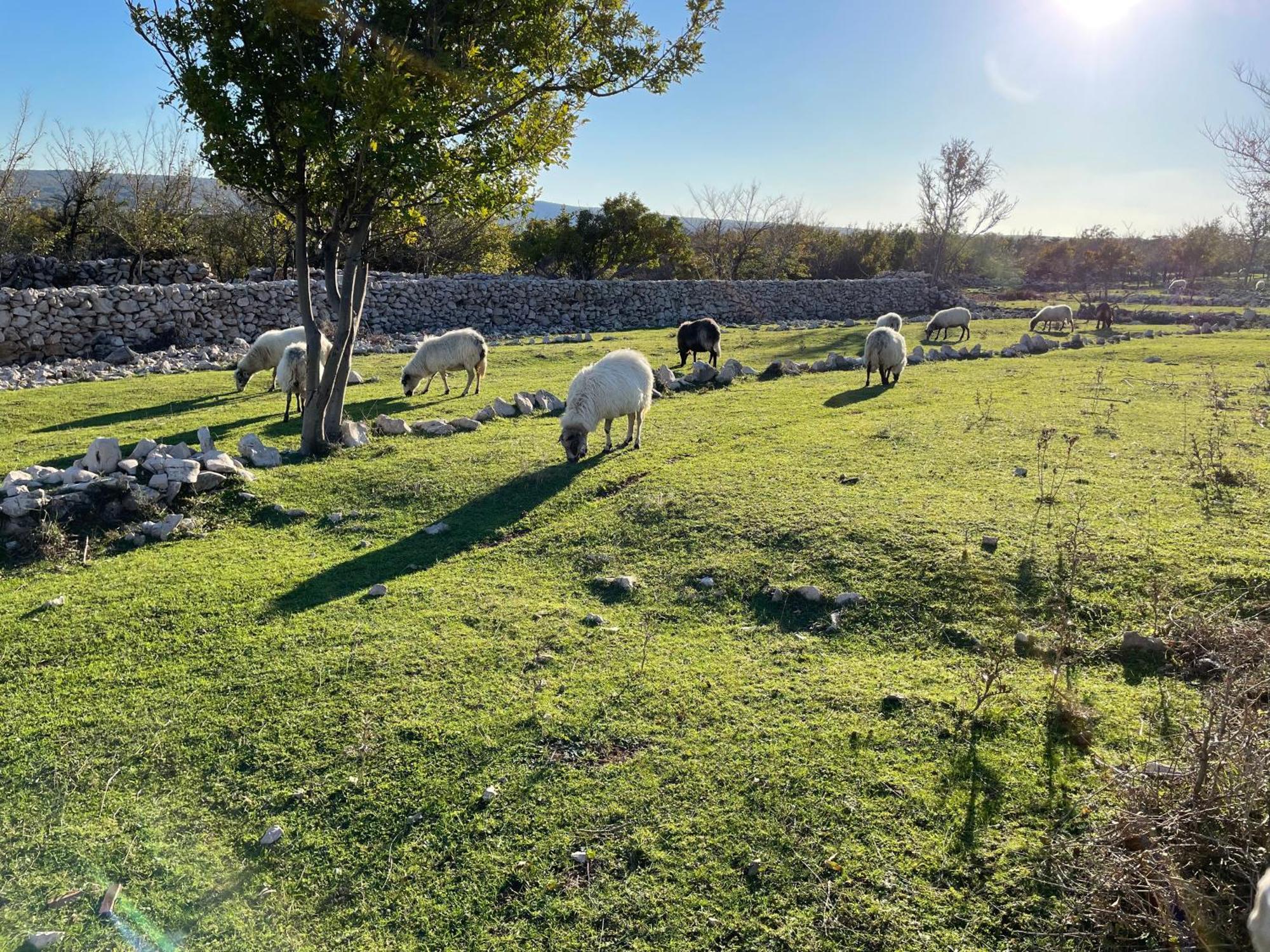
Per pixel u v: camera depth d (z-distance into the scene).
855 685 4.76
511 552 7.23
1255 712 3.37
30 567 7.18
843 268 57.34
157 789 4.16
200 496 8.62
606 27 9.82
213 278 28.78
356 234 10.09
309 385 10.24
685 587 6.27
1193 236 65.81
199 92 8.58
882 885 3.35
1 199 28.50
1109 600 5.41
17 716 4.81
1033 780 3.85
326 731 4.57
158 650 5.58
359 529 8.02
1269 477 7.71
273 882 3.56
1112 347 20.42
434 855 3.65
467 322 28.25
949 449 9.49
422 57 9.10
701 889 3.40
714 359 19.08
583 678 5.02
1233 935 2.79
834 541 6.69
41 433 11.98
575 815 3.84
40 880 3.59
